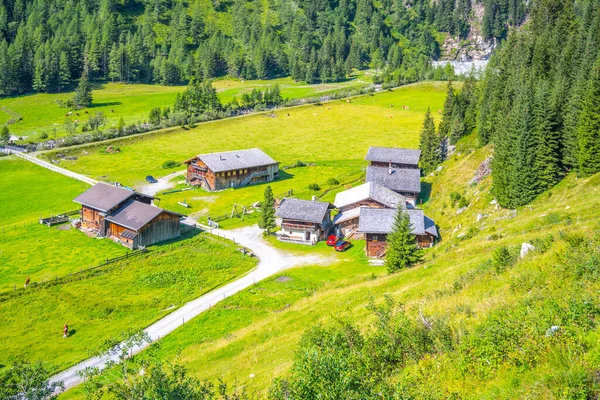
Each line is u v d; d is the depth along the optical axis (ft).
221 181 412.77
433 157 415.03
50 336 196.95
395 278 180.45
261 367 125.49
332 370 60.75
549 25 429.38
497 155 276.21
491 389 58.29
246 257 276.82
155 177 445.78
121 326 203.92
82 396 145.89
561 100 275.59
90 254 276.21
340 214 326.03
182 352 165.27
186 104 652.07
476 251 178.09
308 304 184.34
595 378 50.83
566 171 261.24
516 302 85.20
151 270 259.80
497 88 360.48
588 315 65.62
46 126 624.18
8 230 315.37
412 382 66.59
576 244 106.52
